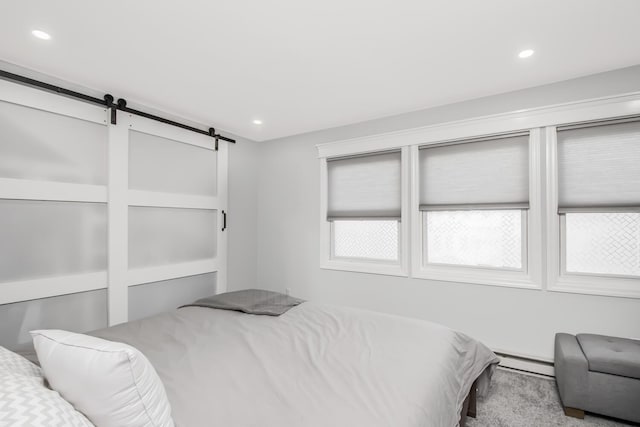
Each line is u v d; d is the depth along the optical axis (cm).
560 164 246
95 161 249
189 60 207
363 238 349
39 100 218
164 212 301
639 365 181
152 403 88
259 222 413
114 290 257
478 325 276
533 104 255
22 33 175
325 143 360
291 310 223
